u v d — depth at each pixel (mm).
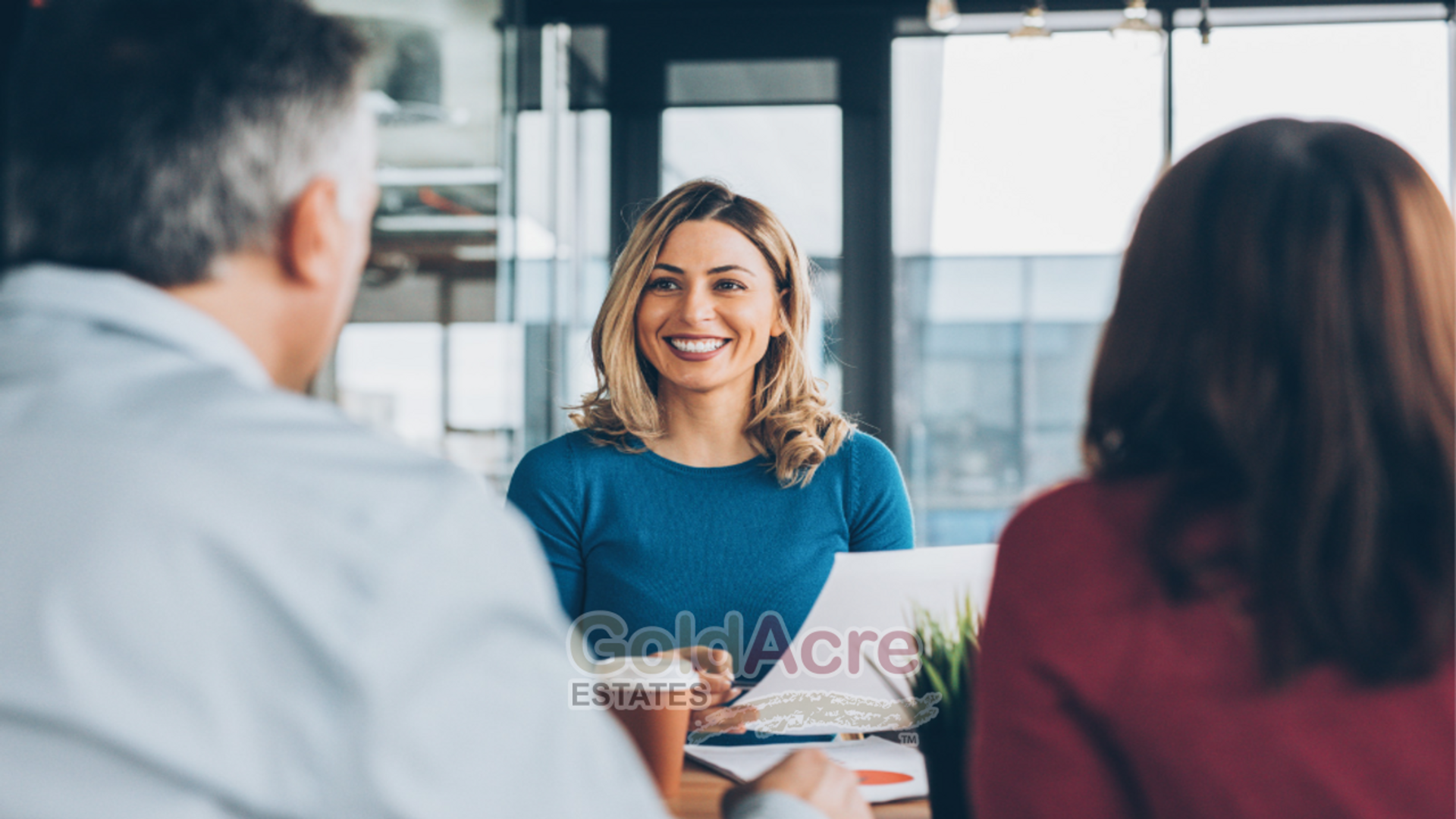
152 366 503
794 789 787
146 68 528
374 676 425
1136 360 676
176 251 530
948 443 4340
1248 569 601
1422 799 574
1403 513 597
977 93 4348
